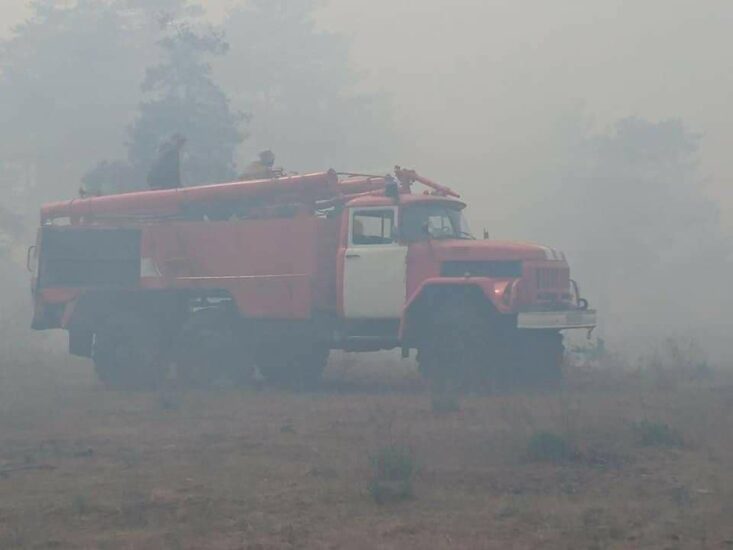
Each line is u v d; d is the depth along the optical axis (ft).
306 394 57.98
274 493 31.63
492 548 25.68
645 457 36.76
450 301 57.57
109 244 66.74
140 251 66.18
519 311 55.57
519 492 31.58
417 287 57.88
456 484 32.60
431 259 57.82
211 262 64.34
